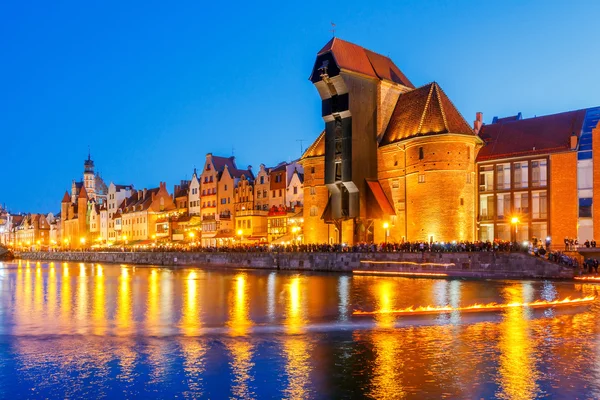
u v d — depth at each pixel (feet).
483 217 239.09
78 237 645.51
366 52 275.59
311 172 294.25
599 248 187.62
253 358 76.95
